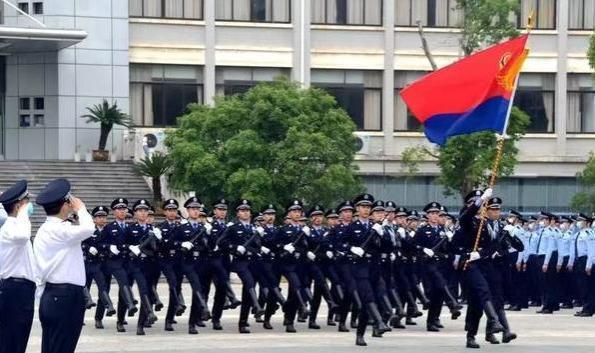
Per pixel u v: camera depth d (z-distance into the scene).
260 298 34.31
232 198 54.19
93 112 70.38
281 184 54.50
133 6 73.25
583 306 40.84
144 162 62.88
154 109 73.50
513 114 59.06
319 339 30.86
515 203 77.38
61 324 19.16
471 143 58.16
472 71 29.14
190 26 73.81
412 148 69.06
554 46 77.50
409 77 76.62
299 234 33.50
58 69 71.75
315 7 75.62
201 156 55.12
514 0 60.03
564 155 77.69
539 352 27.64
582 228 41.28
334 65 75.50
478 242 28.67
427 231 34.31
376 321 28.94
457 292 38.44
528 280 43.66
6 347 20.59
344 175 55.09
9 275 20.45
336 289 33.69
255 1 74.81
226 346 29.00
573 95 78.19
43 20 71.25
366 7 76.19
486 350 28.02
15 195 20.38
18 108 72.81
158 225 33.09
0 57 73.00
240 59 74.38
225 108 56.25
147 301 32.22
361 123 76.06
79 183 66.38
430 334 32.56
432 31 76.56
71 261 19.25
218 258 32.78
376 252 29.45
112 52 72.38
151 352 27.70
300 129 55.22
